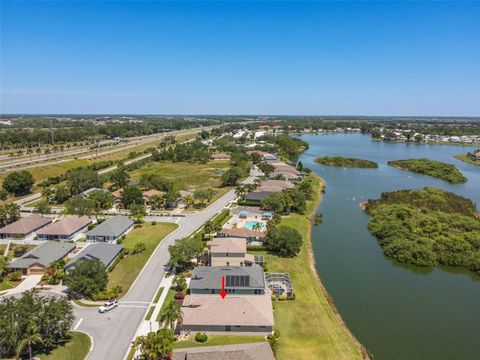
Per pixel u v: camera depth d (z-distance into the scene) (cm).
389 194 14438
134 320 6194
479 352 5747
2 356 5047
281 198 12694
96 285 6875
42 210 11900
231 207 13475
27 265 7906
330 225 11769
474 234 9988
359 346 5762
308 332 5981
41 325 5200
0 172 16588
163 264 8450
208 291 6725
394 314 6744
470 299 7369
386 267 8781
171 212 12825
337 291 7550
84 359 5206
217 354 4806
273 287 7269
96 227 10150
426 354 5659
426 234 10344
